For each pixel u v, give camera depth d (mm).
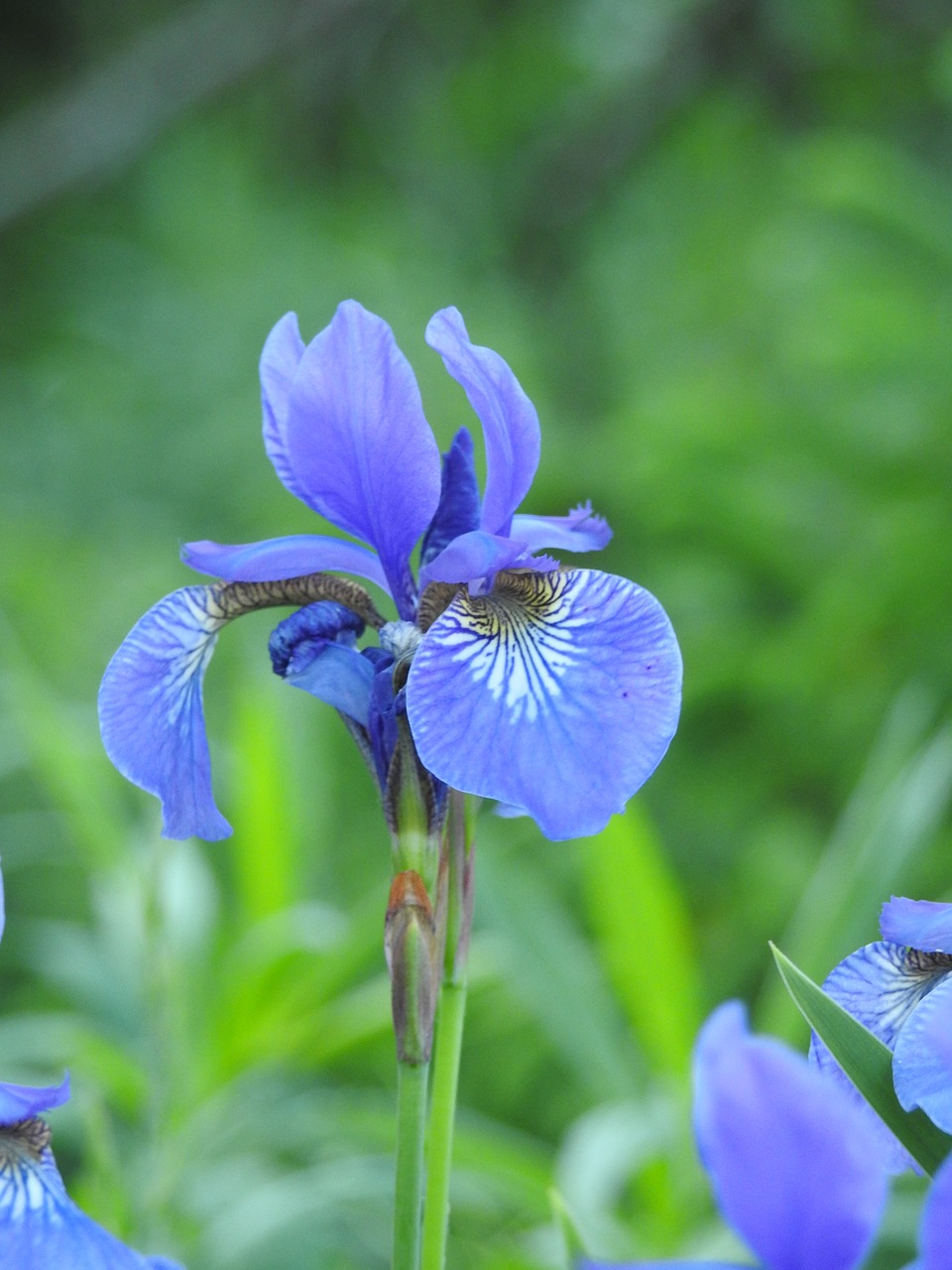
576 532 585
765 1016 936
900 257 1563
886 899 830
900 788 868
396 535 564
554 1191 516
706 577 1466
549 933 941
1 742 1364
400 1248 534
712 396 1614
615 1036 938
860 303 1440
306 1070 1127
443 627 537
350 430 557
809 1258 474
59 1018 1189
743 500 1459
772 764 1403
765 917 1278
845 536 1438
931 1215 458
